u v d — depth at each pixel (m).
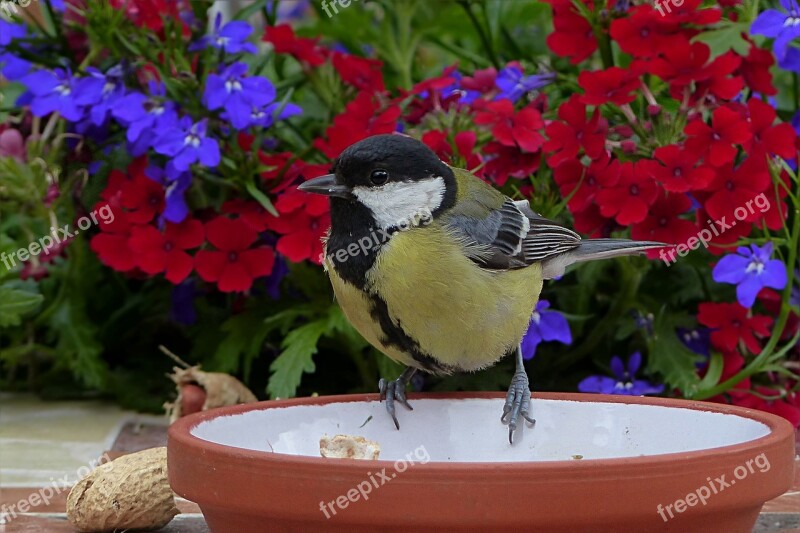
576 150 6.60
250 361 7.57
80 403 8.55
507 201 5.83
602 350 7.79
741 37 7.32
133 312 8.75
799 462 6.46
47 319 8.38
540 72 7.89
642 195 6.46
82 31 8.19
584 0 7.03
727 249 6.78
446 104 7.52
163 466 5.15
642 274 7.25
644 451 4.99
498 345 5.46
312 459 3.75
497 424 5.31
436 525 3.65
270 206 6.96
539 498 3.62
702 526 3.92
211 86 7.17
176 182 7.23
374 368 7.73
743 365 7.22
